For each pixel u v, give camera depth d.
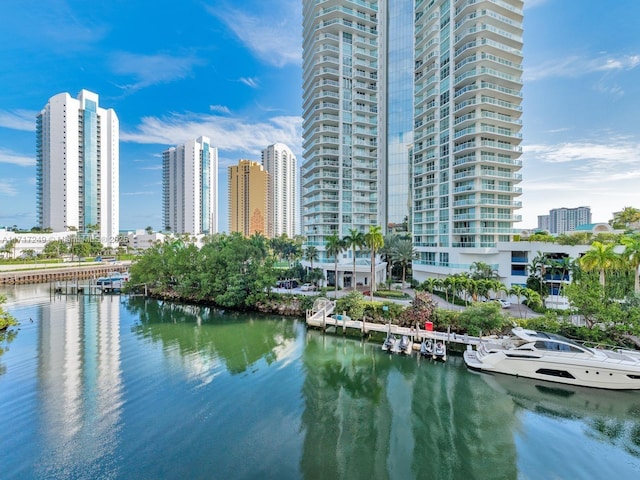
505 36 54.38
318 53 71.00
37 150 137.50
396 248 62.78
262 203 152.50
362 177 72.88
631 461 17.12
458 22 56.75
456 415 21.58
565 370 25.27
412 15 75.06
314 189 71.19
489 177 54.09
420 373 28.02
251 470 16.45
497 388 25.12
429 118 64.62
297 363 30.27
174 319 46.44
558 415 21.44
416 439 19.08
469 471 16.50
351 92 72.81
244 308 51.25
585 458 17.39
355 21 73.38
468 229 54.53
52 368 28.70
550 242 50.22
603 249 33.47
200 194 175.25
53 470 16.38
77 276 88.00
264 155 159.62
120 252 142.38
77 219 137.50
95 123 143.50
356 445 18.52
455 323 35.62
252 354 32.56
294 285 65.31
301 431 19.81
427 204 64.81
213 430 19.78
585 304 30.00
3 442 18.47
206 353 32.78
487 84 54.59
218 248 65.75
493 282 41.53
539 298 38.88
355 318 40.56
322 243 68.94
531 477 16.05
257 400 23.47
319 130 72.38
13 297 63.41
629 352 26.61
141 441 18.62
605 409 22.03
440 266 57.66
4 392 24.20
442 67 60.22
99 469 16.45
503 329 33.03
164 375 27.44
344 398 23.86
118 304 57.03
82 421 20.52
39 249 120.50
